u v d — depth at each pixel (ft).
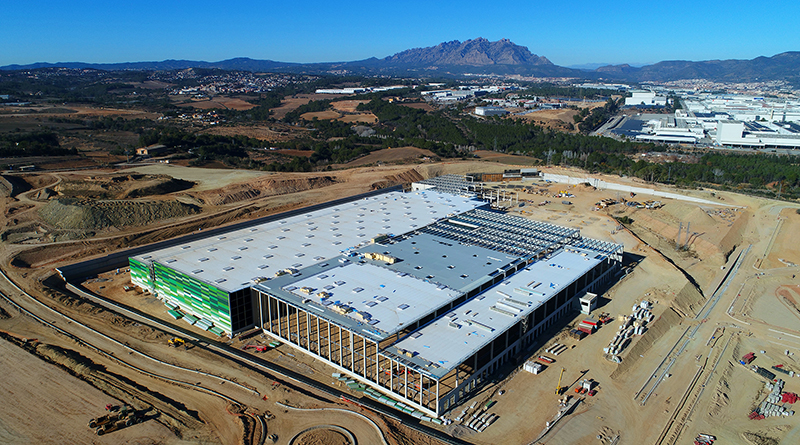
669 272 382.42
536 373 256.11
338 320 255.29
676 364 272.10
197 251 358.02
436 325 256.73
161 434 207.62
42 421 213.87
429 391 235.61
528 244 374.63
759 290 371.56
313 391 239.91
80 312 317.83
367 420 217.15
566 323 307.99
